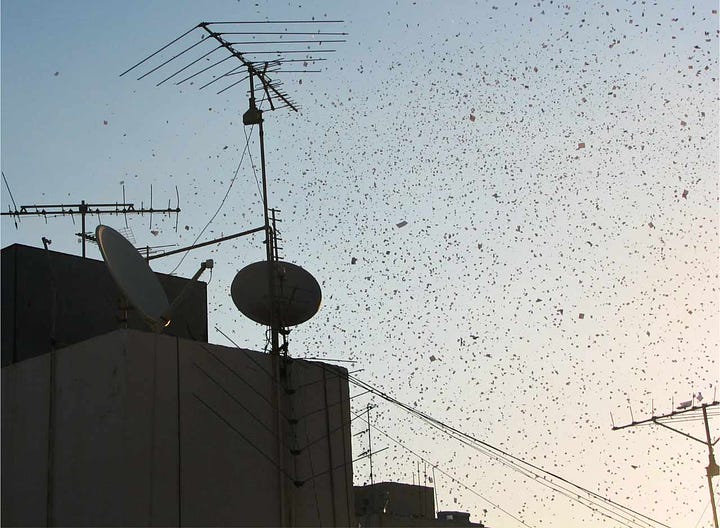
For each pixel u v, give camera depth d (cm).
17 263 1925
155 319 1695
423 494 2970
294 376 1864
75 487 1590
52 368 1680
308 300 1920
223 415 1720
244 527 1692
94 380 1625
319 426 1877
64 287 1962
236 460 1717
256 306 1883
